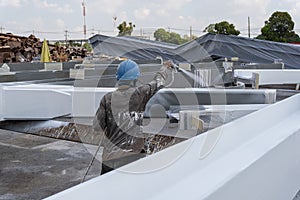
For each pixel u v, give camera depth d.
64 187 3.00
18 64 7.87
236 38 5.15
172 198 1.32
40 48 13.42
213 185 1.42
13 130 5.08
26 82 6.20
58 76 6.56
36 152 4.05
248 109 3.49
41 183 3.09
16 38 12.63
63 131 4.77
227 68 4.77
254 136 2.22
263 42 5.40
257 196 1.79
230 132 2.05
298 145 2.49
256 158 1.76
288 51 5.55
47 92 5.44
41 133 4.83
